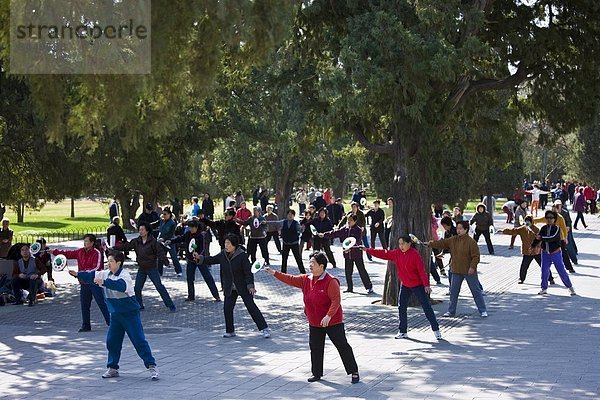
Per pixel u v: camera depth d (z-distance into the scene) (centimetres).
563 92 1998
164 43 1069
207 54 1097
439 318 1791
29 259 2100
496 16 1998
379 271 2773
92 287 1683
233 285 1602
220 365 1319
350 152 2466
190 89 1208
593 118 2002
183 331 1686
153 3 1069
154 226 2923
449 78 1661
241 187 5594
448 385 1126
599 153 6103
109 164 2188
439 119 1864
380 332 1630
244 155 5450
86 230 4569
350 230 2219
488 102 2180
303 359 1367
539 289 2239
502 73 2081
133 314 1212
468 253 1789
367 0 1844
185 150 3369
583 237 3997
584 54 1942
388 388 1121
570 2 1925
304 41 2016
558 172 9925
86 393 1125
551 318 1766
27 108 1908
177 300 2147
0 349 1488
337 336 1164
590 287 2259
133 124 1184
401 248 1534
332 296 1154
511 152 2264
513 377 1170
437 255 2361
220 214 6022
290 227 2611
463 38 1762
